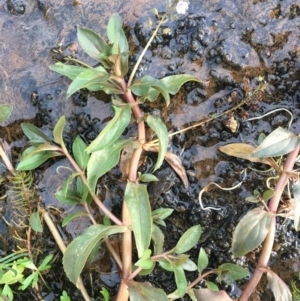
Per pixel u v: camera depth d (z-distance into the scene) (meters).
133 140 0.29
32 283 0.32
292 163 0.30
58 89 0.34
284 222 0.34
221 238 0.34
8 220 0.34
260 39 0.34
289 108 0.34
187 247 0.31
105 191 0.34
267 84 0.34
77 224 0.34
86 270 0.34
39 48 0.34
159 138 0.28
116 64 0.28
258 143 0.33
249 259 0.34
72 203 0.32
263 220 0.30
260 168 0.34
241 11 0.34
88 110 0.34
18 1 0.34
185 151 0.34
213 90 0.34
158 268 0.34
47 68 0.34
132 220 0.28
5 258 0.32
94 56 0.28
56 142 0.31
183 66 0.34
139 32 0.34
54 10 0.34
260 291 0.35
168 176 0.34
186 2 0.33
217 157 0.34
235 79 0.34
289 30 0.34
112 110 0.34
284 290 0.30
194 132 0.34
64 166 0.34
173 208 0.34
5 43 0.34
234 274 0.32
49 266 0.32
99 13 0.34
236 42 0.34
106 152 0.28
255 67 0.34
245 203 0.34
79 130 0.34
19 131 0.34
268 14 0.34
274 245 0.34
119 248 0.34
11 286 0.34
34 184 0.34
